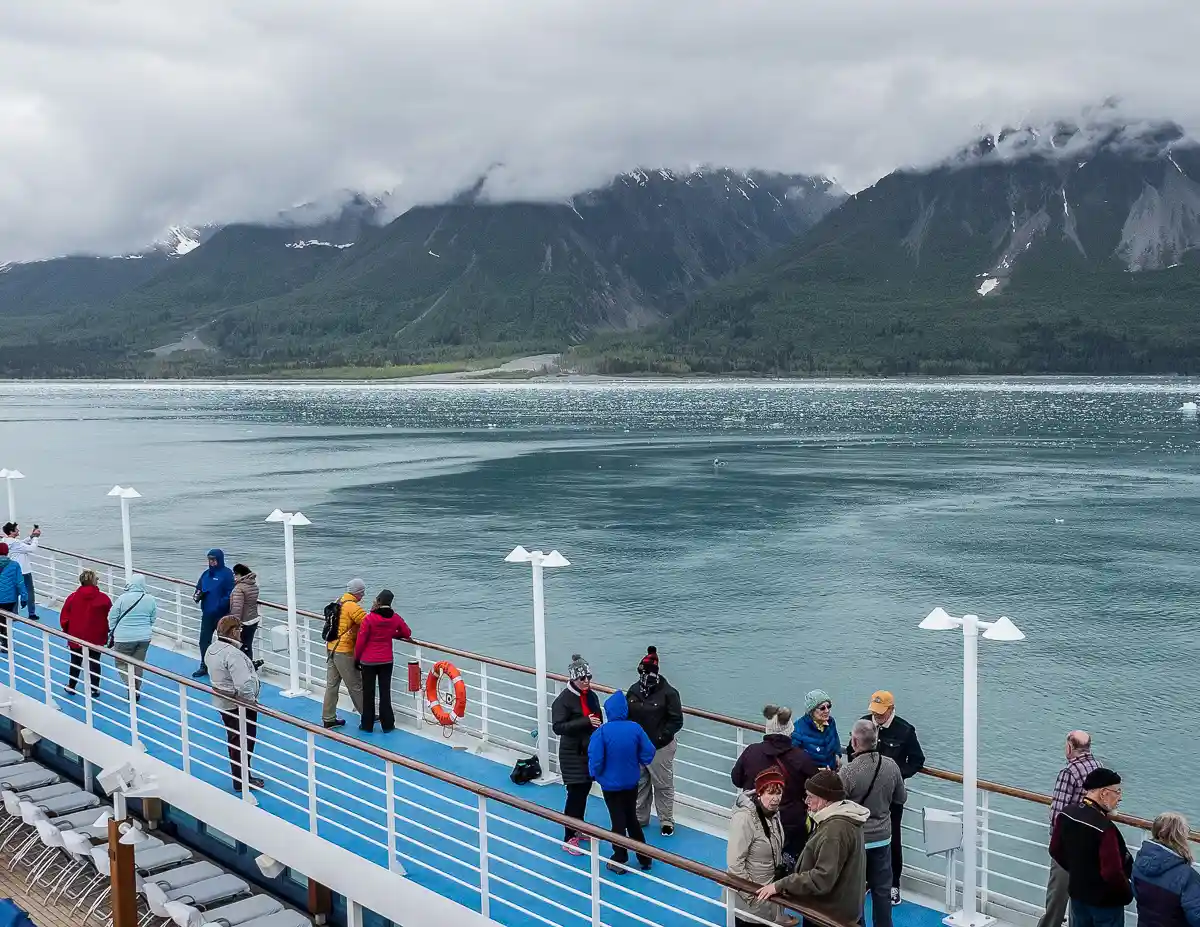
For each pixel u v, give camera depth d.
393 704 18.42
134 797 15.86
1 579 21.67
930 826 11.62
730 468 116.81
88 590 18.81
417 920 12.27
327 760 16.11
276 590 52.41
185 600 42.22
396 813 14.29
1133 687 36.94
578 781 12.95
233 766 15.69
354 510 82.19
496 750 16.45
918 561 60.16
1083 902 9.15
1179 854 8.68
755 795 9.65
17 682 19.56
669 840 13.30
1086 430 183.88
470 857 13.10
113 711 18.16
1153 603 49.66
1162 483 100.06
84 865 17.31
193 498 90.25
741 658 40.84
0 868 17.70
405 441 161.88
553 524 74.44
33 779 18.56
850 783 10.55
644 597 50.88
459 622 46.28
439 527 73.12
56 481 105.31
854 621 46.22
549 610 48.12
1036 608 48.78
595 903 10.74
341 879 13.14
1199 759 30.75
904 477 106.75
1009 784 28.97
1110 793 9.14
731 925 9.73
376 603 17.11
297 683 19.20
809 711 11.48
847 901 8.66
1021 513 79.56
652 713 13.20
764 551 63.41
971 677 11.65
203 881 14.96
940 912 11.85
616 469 116.06
